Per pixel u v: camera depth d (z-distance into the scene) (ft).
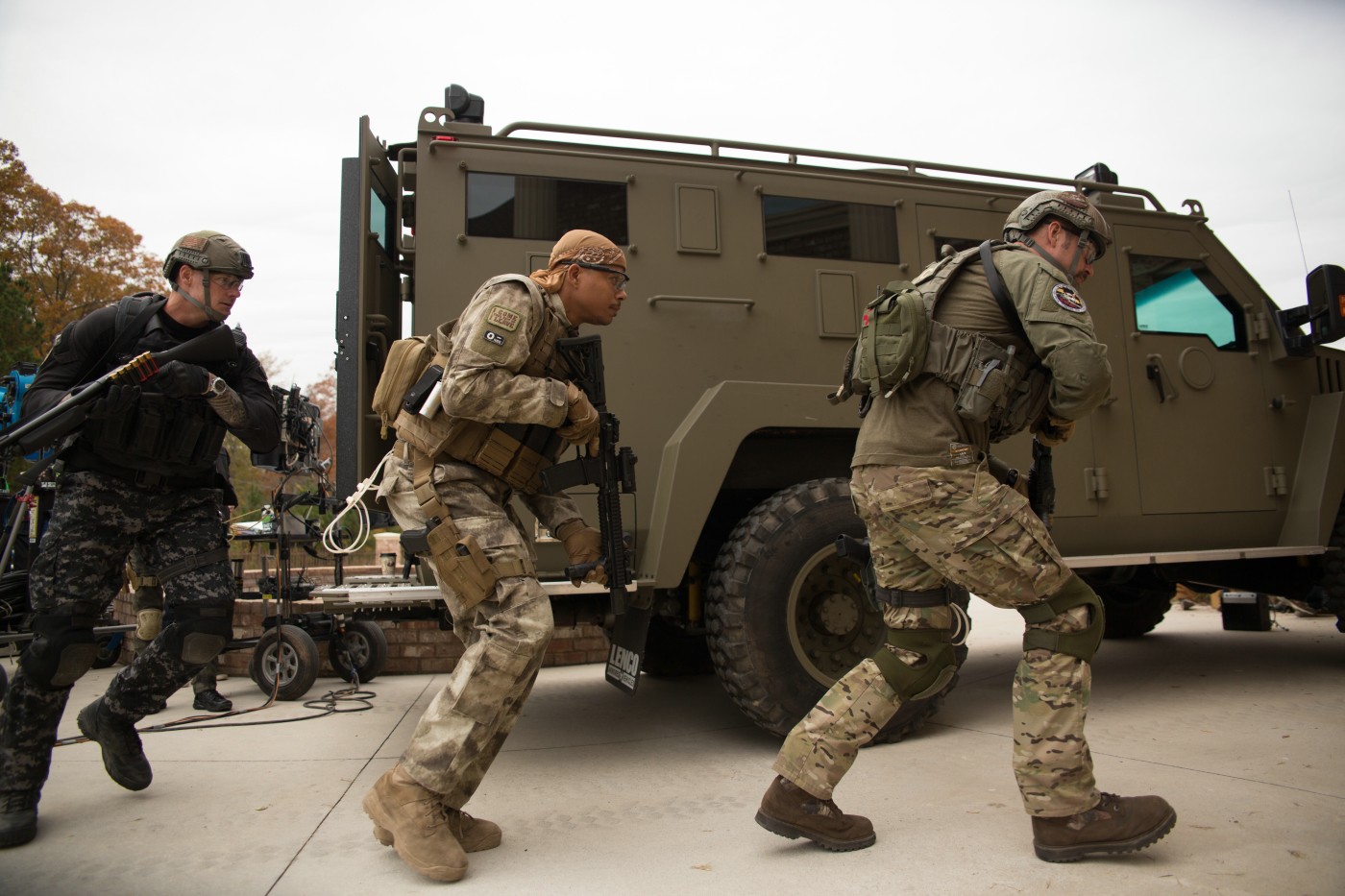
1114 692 13.42
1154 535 13.21
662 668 15.67
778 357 11.70
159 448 8.02
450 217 10.87
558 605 10.30
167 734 11.94
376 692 15.11
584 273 7.58
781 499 10.44
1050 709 6.69
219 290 8.44
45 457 8.00
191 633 8.25
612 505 7.70
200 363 8.26
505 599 6.87
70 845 7.46
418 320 10.66
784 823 6.97
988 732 11.07
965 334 7.00
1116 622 18.44
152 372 7.78
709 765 9.91
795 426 10.55
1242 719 11.34
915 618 7.09
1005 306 7.04
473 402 6.79
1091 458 12.89
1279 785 8.45
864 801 8.28
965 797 8.34
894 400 7.20
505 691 6.75
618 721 12.32
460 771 6.63
